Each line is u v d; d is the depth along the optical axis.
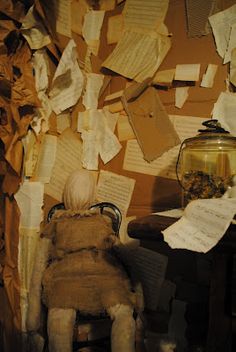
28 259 1.51
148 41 1.50
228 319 0.97
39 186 1.53
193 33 1.41
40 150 1.54
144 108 1.51
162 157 1.47
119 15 1.56
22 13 1.40
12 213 1.54
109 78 1.59
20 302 1.52
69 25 1.54
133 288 1.32
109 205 1.49
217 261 0.98
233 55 1.34
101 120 1.60
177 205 1.43
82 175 1.42
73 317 1.18
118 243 1.33
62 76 1.53
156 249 1.47
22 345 1.51
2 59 1.35
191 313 1.39
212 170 1.11
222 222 0.86
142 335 1.31
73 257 1.29
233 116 1.34
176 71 1.44
